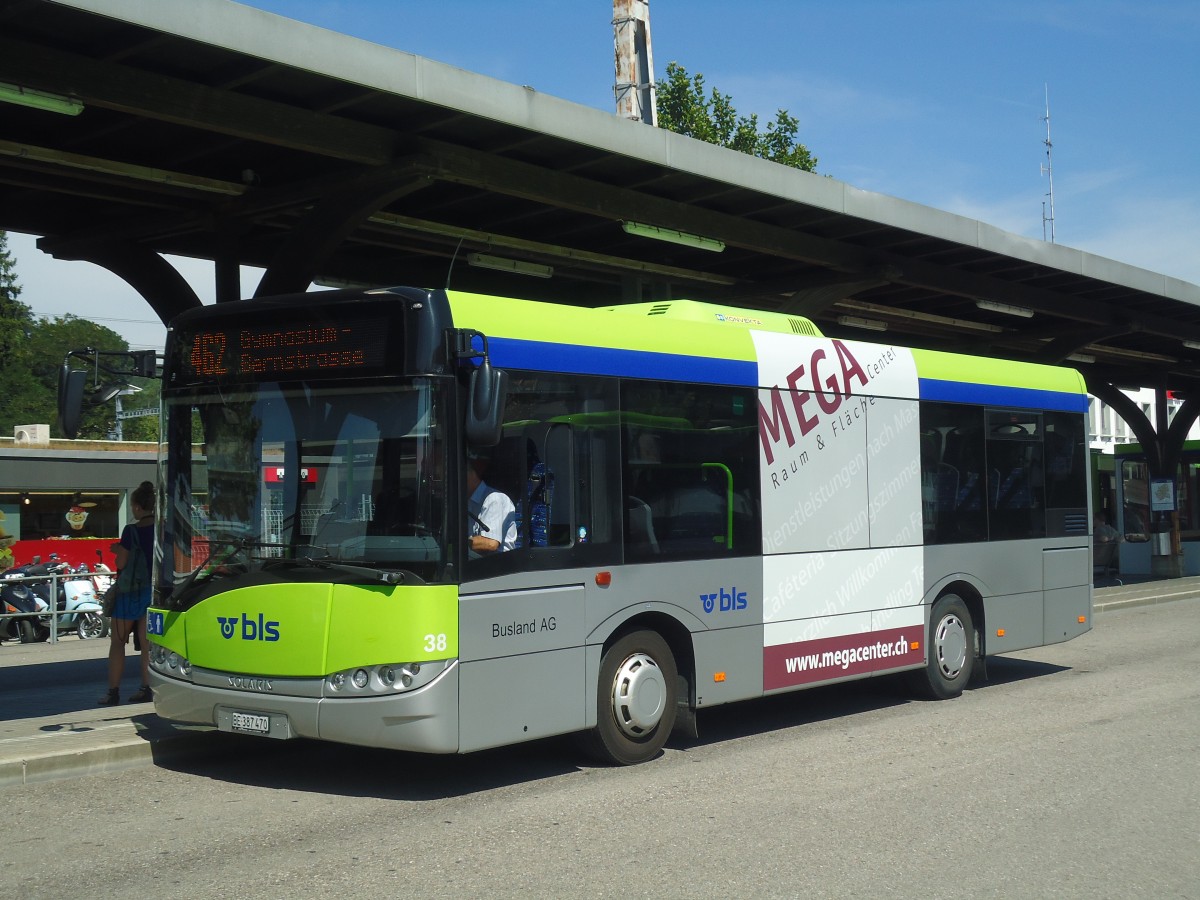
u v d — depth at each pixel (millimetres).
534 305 7984
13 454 29266
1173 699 11133
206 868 6023
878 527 10461
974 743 9164
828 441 10016
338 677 7195
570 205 11469
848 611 10102
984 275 16750
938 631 11148
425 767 8422
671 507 8672
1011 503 12008
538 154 10938
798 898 5500
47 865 6094
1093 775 8016
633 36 19094
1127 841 6457
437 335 7289
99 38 8227
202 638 7719
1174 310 19953
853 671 10133
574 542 7965
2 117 9633
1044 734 9484
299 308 7652
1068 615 12641
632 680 8359
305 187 10508
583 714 7977
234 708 7574
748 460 9312
